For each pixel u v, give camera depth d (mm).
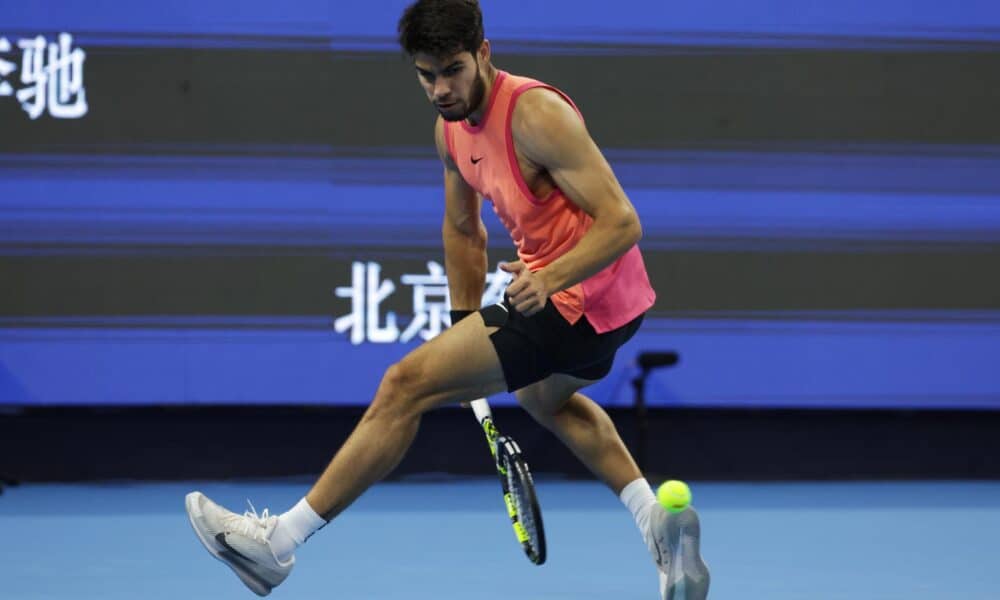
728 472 24062
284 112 21938
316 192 22031
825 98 22609
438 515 20719
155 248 21891
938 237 22891
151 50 21781
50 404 21875
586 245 11273
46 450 23078
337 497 12031
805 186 22641
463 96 11414
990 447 24516
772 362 22781
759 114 22516
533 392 13203
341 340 22219
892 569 16562
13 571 16094
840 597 14844
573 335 11930
